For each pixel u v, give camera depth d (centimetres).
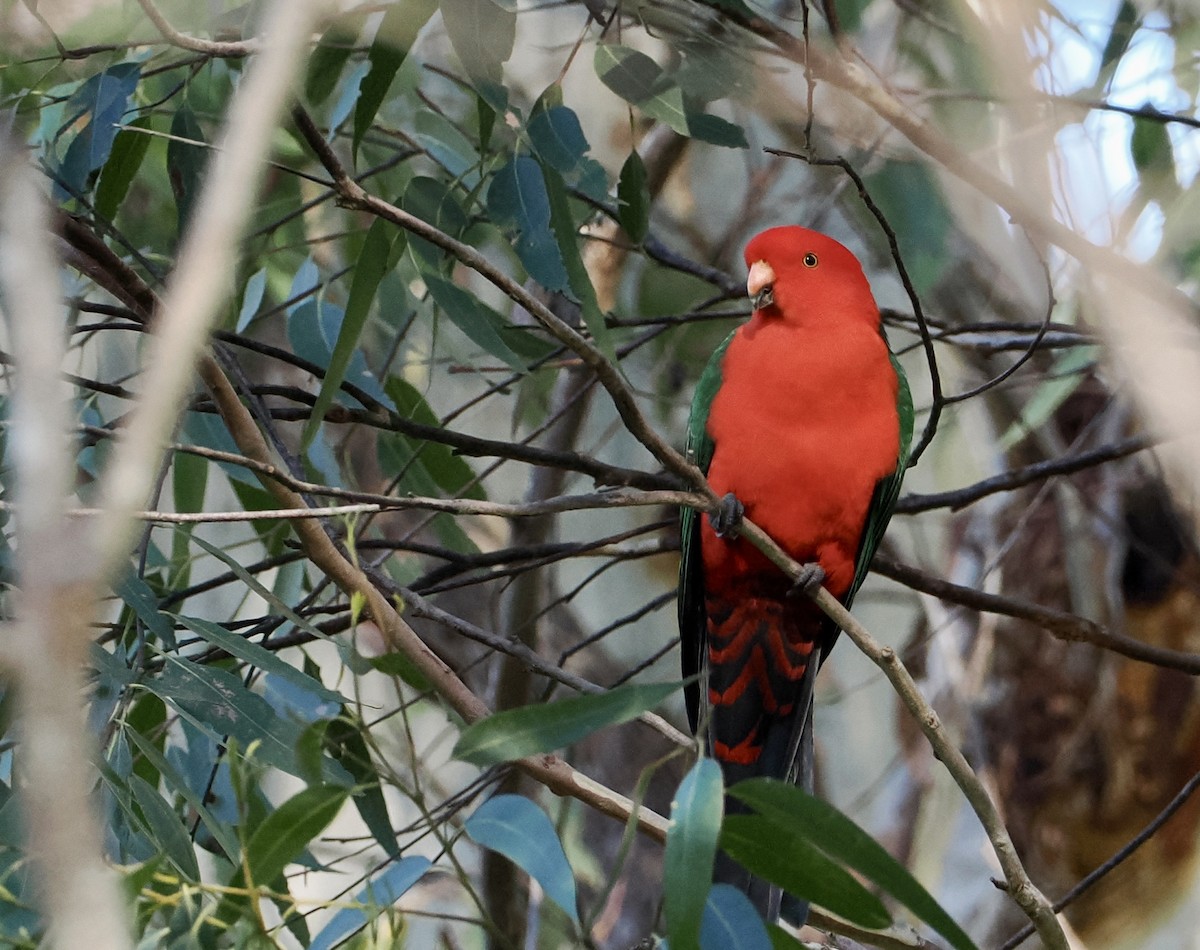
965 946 435
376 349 948
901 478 798
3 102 667
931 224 945
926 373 1304
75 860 245
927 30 971
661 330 934
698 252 1250
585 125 1190
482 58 638
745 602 775
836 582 779
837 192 1027
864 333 768
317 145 512
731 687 787
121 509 262
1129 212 825
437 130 866
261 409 694
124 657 622
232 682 562
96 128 641
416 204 686
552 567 1217
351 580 539
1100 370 1033
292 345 796
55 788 244
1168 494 1084
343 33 684
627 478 749
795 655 782
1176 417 798
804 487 748
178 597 725
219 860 661
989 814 573
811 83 673
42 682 243
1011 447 1165
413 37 632
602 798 617
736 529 693
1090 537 1144
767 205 1280
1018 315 1113
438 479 842
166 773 529
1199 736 1133
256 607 1226
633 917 1172
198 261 300
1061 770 1151
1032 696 1166
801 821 440
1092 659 1151
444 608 1186
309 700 657
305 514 506
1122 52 812
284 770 550
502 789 869
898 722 1249
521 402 966
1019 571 1171
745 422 756
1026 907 568
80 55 630
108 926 246
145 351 734
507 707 953
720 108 1157
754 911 454
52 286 270
